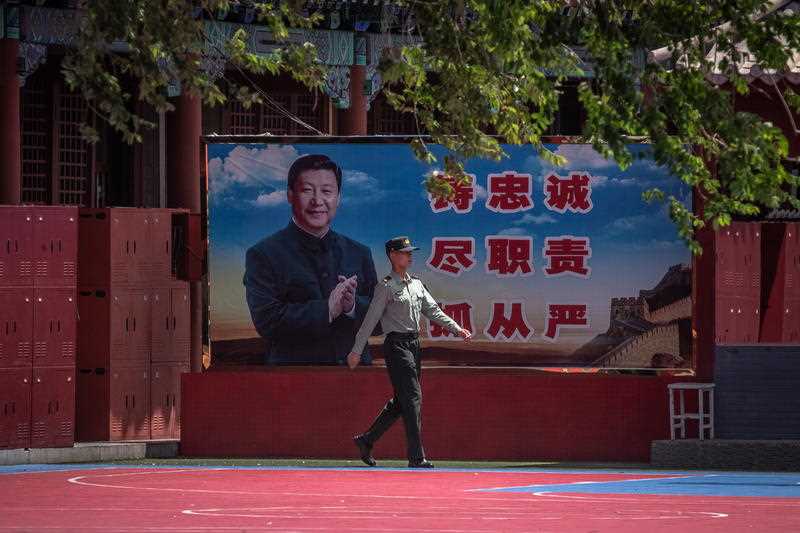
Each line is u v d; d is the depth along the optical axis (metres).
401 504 22.86
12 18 48.97
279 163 37.28
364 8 52.78
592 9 29.45
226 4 32.22
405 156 37.03
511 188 36.81
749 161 27.92
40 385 36.06
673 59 28.86
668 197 36.56
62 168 54.06
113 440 37.53
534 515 21.12
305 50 32.22
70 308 36.53
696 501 23.78
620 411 36.59
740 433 35.31
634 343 36.66
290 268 37.28
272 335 37.34
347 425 37.16
